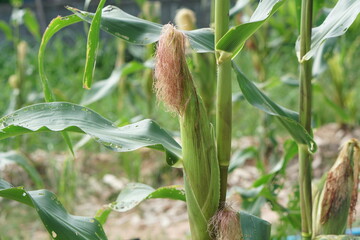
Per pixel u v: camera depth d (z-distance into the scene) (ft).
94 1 24.90
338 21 4.26
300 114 4.65
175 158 4.14
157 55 3.90
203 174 4.02
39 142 14.94
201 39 4.46
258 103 4.58
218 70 4.10
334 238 4.56
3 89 19.84
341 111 8.63
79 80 20.58
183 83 3.89
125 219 11.68
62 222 3.99
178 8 24.49
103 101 18.20
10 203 12.17
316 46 4.26
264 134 11.36
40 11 22.11
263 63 11.21
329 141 14.46
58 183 11.12
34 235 10.62
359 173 4.92
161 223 11.38
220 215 4.01
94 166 14.02
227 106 4.10
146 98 12.44
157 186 13.33
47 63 22.90
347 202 4.84
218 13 4.08
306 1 4.43
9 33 12.21
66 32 26.40
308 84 4.60
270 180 6.09
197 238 4.11
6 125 4.13
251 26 3.91
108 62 23.29
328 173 4.88
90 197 12.60
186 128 3.98
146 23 4.34
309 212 4.74
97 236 4.09
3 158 6.74
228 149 4.12
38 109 4.20
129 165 12.82
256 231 4.24
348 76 16.44
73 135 14.83
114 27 4.26
